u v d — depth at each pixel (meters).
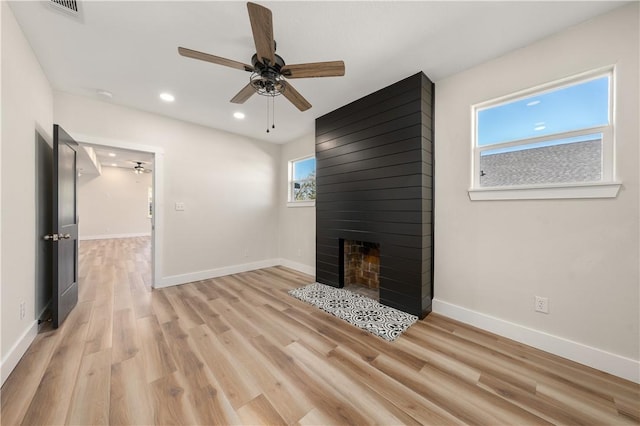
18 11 1.58
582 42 1.70
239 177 4.15
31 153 1.95
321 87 2.61
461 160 2.29
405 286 2.45
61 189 2.28
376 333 2.08
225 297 2.97
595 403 1.35
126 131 3.04
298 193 4.43
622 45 1.56
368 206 2.79
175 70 2.27
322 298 2.87
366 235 2.82
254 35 1.45
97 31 1.77
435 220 2.49
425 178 2.37
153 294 3.05
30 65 1.92
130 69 2.25
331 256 3.33
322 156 3.39
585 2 1.53
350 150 2.99
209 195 3.80
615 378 1.55
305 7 1.57
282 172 4.70
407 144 2.40
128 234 9.06
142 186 9.38
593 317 1.67
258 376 1.56
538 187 1.85
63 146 2.32
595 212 1.65
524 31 1.78
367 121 2.78
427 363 1.70
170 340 1.98
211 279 3.74
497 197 2.06
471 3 1.54
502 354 1.80
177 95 2.74
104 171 8.60
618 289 1.58
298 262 4.29
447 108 2.39
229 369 1.63
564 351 1.76
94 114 2.82
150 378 1.53
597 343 1.65
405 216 2.43
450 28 1.76
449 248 2.38
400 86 2.46
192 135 3.61
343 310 2.53
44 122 2.28
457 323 2.26
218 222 3.90
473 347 1.89
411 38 1.87
